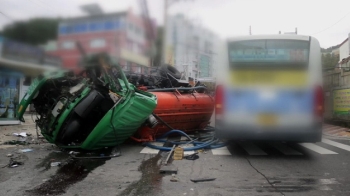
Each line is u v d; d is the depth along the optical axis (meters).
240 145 7.96
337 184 4.68
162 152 7.23
